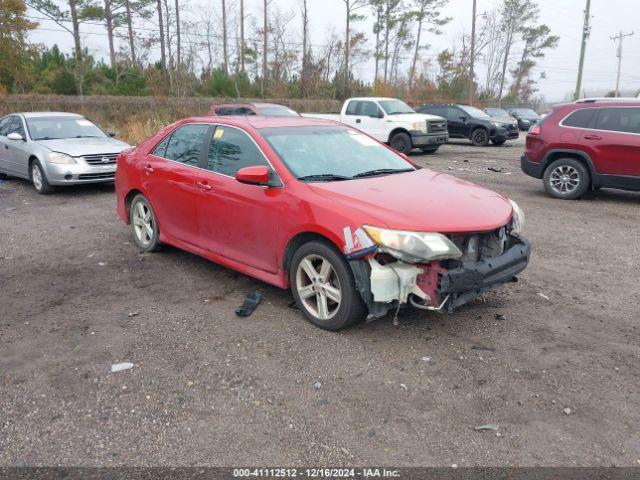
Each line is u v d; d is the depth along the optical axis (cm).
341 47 5275
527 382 360
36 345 417
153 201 601
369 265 389
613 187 943
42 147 1035
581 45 3884
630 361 388
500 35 7088
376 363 383
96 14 4609
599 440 303
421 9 6262
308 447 298
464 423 318
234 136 515
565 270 591
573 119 970
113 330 441
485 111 2762
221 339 421
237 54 5203
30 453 296
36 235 739
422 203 415
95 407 336
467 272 384
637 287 538
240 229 489
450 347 407
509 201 476
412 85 5400
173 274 573
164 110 2778
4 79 3222
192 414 328
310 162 480
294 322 449
